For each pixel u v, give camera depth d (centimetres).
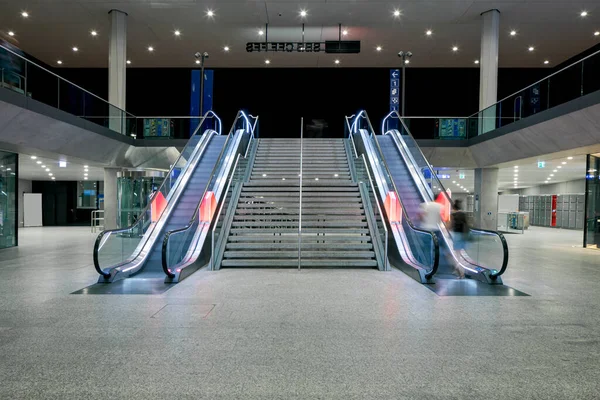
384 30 1958
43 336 445
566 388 329
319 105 2658
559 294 662
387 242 926
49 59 2405
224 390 323
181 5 1717
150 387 327
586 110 977
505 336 453
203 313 537
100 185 2942
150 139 1745
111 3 1702
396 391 322
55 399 307
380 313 541
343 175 1350
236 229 1027
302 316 525
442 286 708
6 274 822
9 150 1242
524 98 1288
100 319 509
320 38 2073
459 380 342
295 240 978
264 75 2645
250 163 1455
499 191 4188
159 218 993
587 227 1455
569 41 2045
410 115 2595
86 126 1322
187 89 2642
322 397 313
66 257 1094
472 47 2177
